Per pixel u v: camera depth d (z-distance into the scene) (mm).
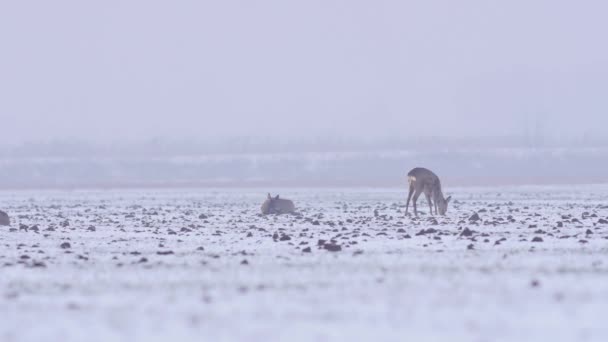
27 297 69562
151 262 97438
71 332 53812
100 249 118375
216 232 146250
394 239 124750
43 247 122250
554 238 122750
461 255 100125
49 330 54594
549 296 65312
